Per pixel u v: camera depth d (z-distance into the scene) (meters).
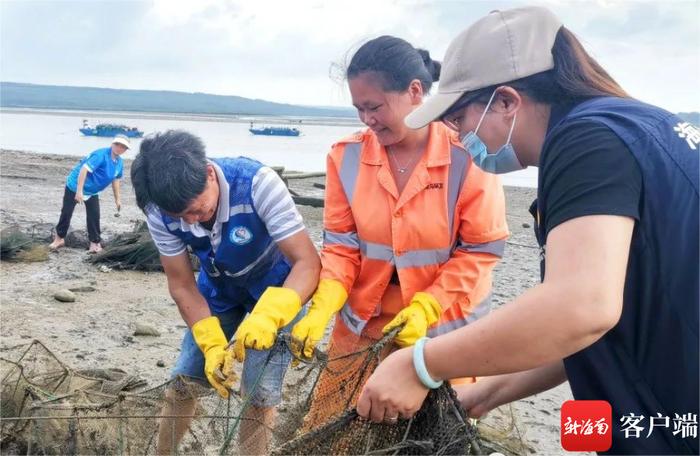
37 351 5.23
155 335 6.38
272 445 2.92
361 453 2.30
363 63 2.98
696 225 1.71
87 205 9.55
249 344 2.85
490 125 2.04
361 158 3.29
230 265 3.35
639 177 1.71
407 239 3.16
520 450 3.72
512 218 14.91
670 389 1.77
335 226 3.38
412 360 1.89
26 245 9.18
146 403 3.44
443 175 3.13
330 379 2.91
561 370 2.33
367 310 3.33
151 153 2.92
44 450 3.42
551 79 1.95
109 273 8.64
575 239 1.67
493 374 1.78
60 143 42.09
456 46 2.08
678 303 1.72
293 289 3.12
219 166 3.16
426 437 2.28
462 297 3.17
